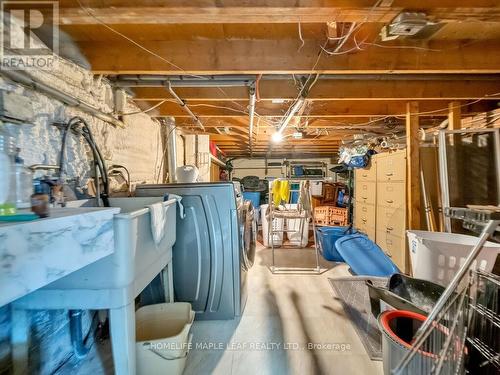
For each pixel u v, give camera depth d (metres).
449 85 2.31
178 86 2.20
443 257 2.03
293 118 3.22
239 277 1.94
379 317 1.42
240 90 2.37
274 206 3.81
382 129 3.91
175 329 1.62
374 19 1.30
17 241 0.68
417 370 1.10
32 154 1.27
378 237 3.63
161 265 1.50
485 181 2.68
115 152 2.08
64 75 1.52
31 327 1.24
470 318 1.21
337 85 2.27
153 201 1.80
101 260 1.07
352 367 1.47
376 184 3.71
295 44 1.75
